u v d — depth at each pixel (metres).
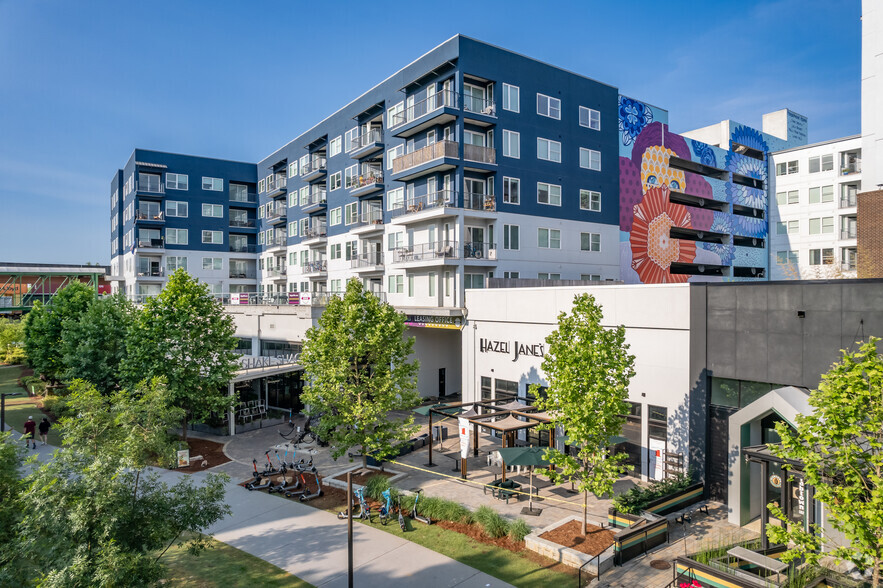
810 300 16.50
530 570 14.52
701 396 19.30
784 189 60.81
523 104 38.72
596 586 13.29
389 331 21.41
